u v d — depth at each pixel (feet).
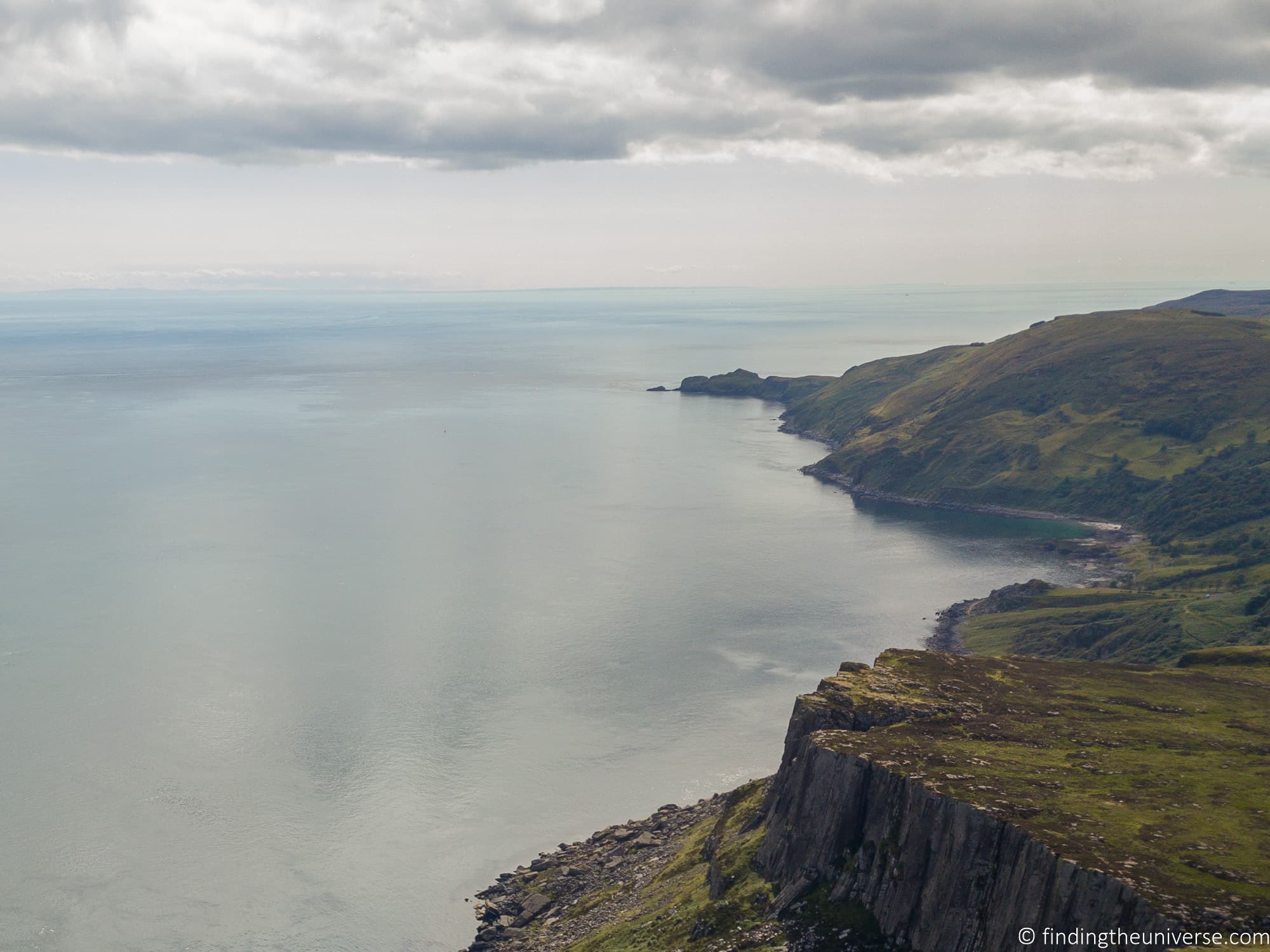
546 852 482.69
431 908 443.32
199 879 465.06
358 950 416.67
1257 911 237.25
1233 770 329.11
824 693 400.26
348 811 522.88
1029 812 290.97
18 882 461.78
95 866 474.08
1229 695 423.64
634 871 429.79
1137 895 244.83
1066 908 258.16
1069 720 383.86
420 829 505.66
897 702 391.04
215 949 417.90
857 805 329.72
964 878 287.28
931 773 319.47
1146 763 335.88
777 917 321.52
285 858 481.87
